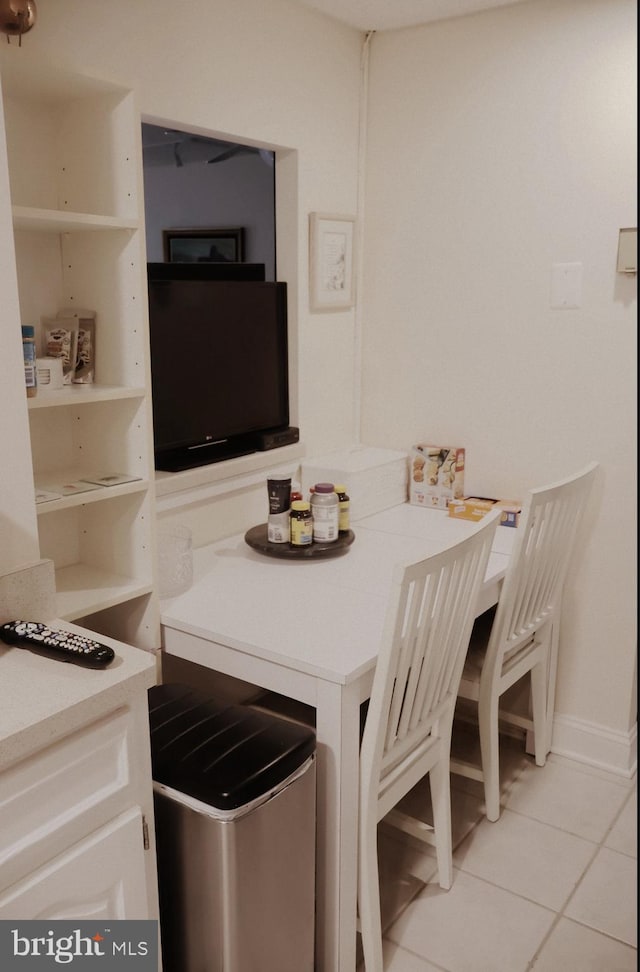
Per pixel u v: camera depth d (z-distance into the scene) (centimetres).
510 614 217
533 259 247
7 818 115
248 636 176
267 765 152
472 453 272
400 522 262
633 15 218
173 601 197
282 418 265
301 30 242
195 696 183
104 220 162
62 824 122
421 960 185
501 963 184
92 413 188
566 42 230
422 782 254
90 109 171
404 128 265
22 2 153
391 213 274
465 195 257
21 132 172
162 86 204
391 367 285
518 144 244
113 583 186
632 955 186
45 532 191
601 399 242
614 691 256
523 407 258
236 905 150
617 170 228
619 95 224
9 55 142
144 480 181
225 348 236
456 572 175
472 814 238
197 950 158
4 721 114
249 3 224
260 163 336
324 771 169
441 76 254
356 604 195
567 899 203
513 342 256
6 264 137
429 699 185
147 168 377
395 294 279
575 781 254
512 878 211
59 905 123
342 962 177
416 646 171
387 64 265
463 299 264
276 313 255
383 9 242
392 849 222
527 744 269
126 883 135
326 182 263
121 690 127
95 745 127
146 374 176
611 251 233
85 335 181
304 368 267
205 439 233
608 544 249
